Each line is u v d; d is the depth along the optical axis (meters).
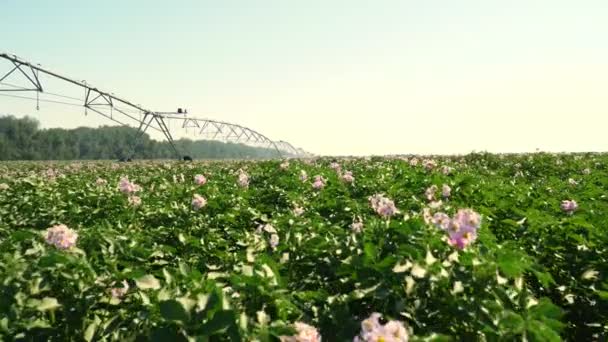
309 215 9.20
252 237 7.10
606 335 5.79
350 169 21.22
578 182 15.38
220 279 5.09
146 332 3.97
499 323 3.94
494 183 13.73
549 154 27.19
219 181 16.28
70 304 4.59
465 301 4.24
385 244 5.68
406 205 9.87
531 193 11.88
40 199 12.12
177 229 7.96
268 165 22.42
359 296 4.46
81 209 10.97
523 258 5.38
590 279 6.30
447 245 5.20
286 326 3.70
